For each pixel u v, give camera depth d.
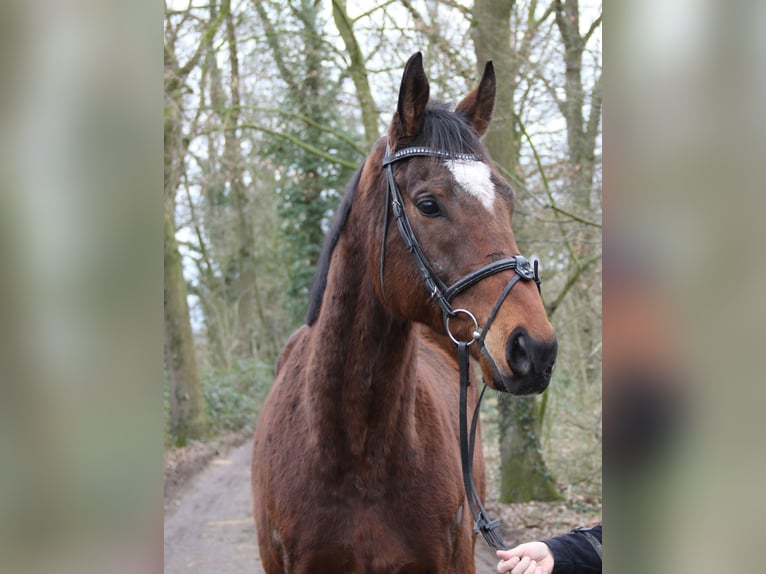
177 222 13.25
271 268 16.66
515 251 2.05
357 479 2.32
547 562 1.94
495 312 1.96
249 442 11.12
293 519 2.38
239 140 10.41
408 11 7.33
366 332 2.30
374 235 2.28
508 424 6.45
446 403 2.89
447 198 2.09
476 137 2.23
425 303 2.17
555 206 6.12
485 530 2.02
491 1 6.21
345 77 9.09
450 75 7.09
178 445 9.66
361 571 2.33
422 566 2.38
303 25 9.16
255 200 13.89
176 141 8.15
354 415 2.29
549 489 6.42
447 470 2.49
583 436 7.09
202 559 5.61
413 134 2.22
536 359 1.86
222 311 16.20
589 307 7.16
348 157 12.15
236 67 9.55
